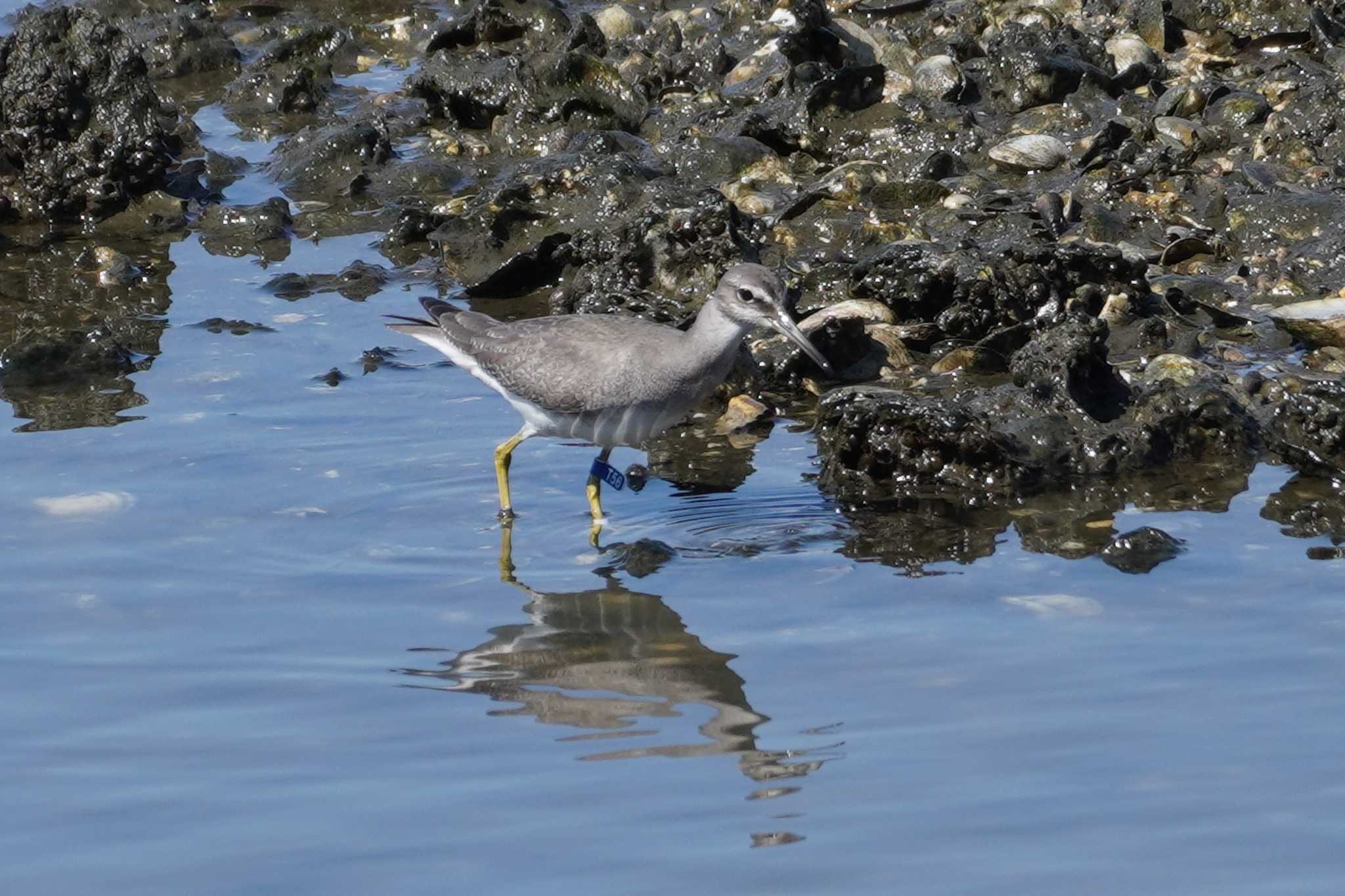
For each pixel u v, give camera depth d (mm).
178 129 22547
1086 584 11789
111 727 10312
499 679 10875
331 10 27125
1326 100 19391
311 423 15070
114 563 12500
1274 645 10742
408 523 13344
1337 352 15523
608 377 13281
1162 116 20125
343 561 12672
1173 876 8414
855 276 16891
